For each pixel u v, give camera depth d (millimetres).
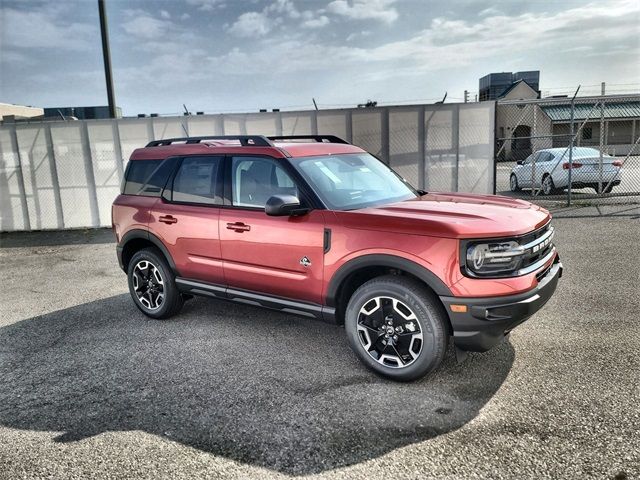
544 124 36844
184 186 5148
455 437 3098
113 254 9656
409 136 12406
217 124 12320
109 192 12828
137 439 3238
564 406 3375
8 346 5035
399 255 3666
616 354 4105
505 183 19703
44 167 12898
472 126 12406
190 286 5141
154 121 12406
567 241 8445
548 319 4957
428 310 3613
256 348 4641
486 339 3557
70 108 30469
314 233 4090
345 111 12281
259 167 4570
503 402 3473
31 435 3346
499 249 3504
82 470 2945
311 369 4148
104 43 14047
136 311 5961
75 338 5148
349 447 3049
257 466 2910
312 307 4250
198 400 3705
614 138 36594
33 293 7113
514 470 2770
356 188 4562
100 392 3916
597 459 2818
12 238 12344
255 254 4492
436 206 4148
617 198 13430
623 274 6336
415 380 3814
